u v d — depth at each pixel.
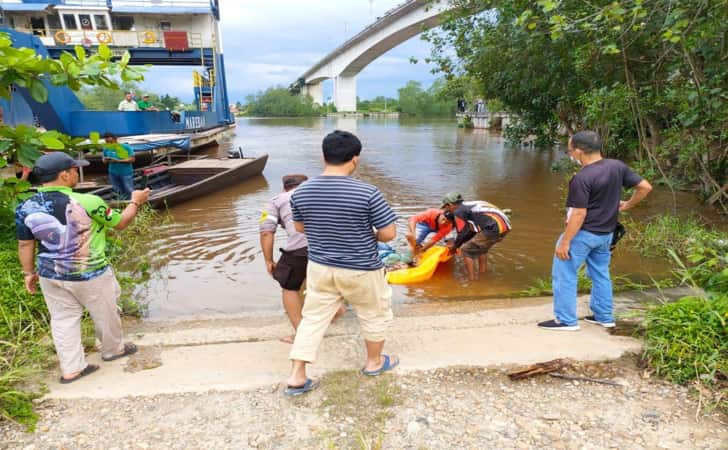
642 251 6.90
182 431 2.88
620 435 2.78
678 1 6.29
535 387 3.28
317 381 3.35
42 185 3.27
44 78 5.16
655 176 9.23
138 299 5.47
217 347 3.97
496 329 4.18
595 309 4.16
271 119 83.56
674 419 2.90
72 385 3.35
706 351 3.37
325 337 4.09
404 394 3.20
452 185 13.07
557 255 3.95
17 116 11.93
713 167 9.25
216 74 32.16
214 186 11.67
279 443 2.77
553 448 2.69
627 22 7.14
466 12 12.18
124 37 29.83
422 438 2.78
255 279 6.10
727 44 7.05
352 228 2.95
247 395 3.23
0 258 4.76
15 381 3.36
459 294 5.63
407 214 9.73
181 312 5.14
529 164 17.52
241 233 8.15
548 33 9.27
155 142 14.20
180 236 7.96
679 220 8.05
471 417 2.96
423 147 24.56
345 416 2.99
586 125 11.87
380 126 51.66
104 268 3.46
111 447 2.74
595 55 9.02
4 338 3.87
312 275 3.09
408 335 4.08
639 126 9.70
